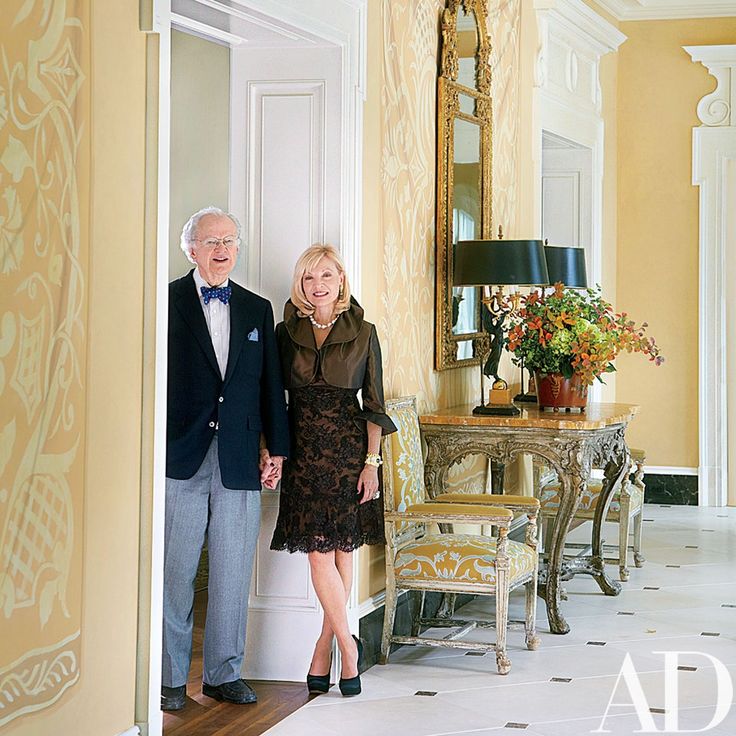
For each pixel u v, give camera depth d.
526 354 6.28
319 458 4.70
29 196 3.04
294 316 4.79
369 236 5.30
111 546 3.48
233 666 4.76
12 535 3.00
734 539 8.36
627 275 9.95
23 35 3.00
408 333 5.89
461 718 4.53
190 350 4.62
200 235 4.62
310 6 4.76
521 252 6.09
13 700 3.03
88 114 3.30
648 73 9.84
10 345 2.97
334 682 4.99
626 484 6.99
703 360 9.76
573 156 9.29
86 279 3.31
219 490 4.66
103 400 3.41
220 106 7.96
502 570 5.08
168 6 3.64
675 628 5.93
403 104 5.75
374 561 5.44
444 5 6.36
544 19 7.91
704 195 9.71
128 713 3.60
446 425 5.97
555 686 4.95
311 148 5.04
